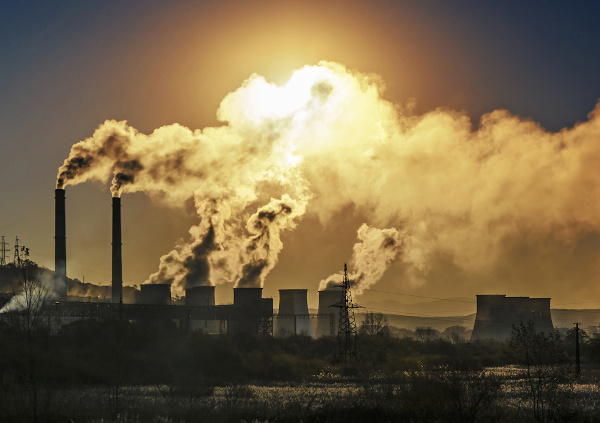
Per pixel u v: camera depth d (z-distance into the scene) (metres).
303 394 119.75
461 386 74.50
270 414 83.38
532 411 77.12
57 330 185.38
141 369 154.25
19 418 68.94
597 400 94.19
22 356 99.81
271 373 191.12
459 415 72.31
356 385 154.00
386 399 88.44
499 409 73.50
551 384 73.31
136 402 88.12
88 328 184.12
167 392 96.94
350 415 81.75
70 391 106.94
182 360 182.12
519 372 186.00
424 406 77.38
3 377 88.00
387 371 161.25
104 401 86.50
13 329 113.12
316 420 81.06
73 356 140.00
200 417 77.88
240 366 192.88
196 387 94.81
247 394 113.62
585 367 197.88
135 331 191.50
